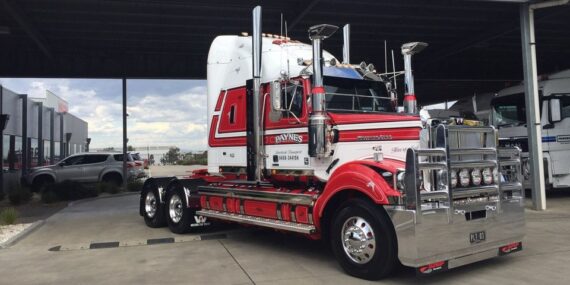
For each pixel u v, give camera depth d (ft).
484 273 21.02
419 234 18.38
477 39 56.90
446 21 51.49
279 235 31.27
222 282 20.49
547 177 45.29
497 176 21.53
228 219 27.84
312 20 49.44
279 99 23.57
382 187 19.16
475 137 21.08
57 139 107.55
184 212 31.89
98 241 30.68
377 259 19.56
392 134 21.93
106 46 58.59
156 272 22.50
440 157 19.85
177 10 45.68
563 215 36.55
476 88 95.04
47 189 57.98
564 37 59.31
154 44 58.13
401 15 48.16
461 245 19.77
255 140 26.27
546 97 45.80
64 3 42.70
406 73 26.58
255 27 25.68
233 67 29.09
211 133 30.58
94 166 74.54
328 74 24.41
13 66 60.49
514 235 22.18
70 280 21.53
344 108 24.54
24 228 35.09
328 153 22.48
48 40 55.26
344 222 20.90
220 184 30.17
